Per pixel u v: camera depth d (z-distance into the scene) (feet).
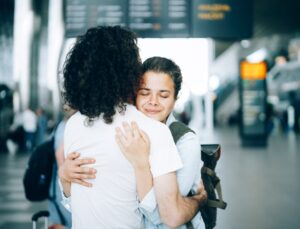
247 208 21.49
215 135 86.48
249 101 58.08
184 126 6.36
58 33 75.77
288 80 122.72
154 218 5.77
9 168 39.24
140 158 5.60
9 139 57.77
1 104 60.29
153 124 5.84
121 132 5.72
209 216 6.63
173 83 6.32
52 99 86.63
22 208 23.11
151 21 26.14
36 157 9.73
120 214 5.73
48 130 76.48
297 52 110.63
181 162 5.73
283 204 22.40
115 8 25.95
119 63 5.69
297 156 46.29
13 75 67.36
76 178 5.87
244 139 58.65
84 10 25.89
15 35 69.15
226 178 31.09
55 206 9.87
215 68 139.33
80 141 5.97
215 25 26.63
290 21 80.74
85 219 5.89
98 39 5.72
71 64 5.82
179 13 26.32
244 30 26.68
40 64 80.33
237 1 26.76
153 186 5.67
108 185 5.73
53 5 76.54
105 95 5.61
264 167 37.19
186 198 5.88
